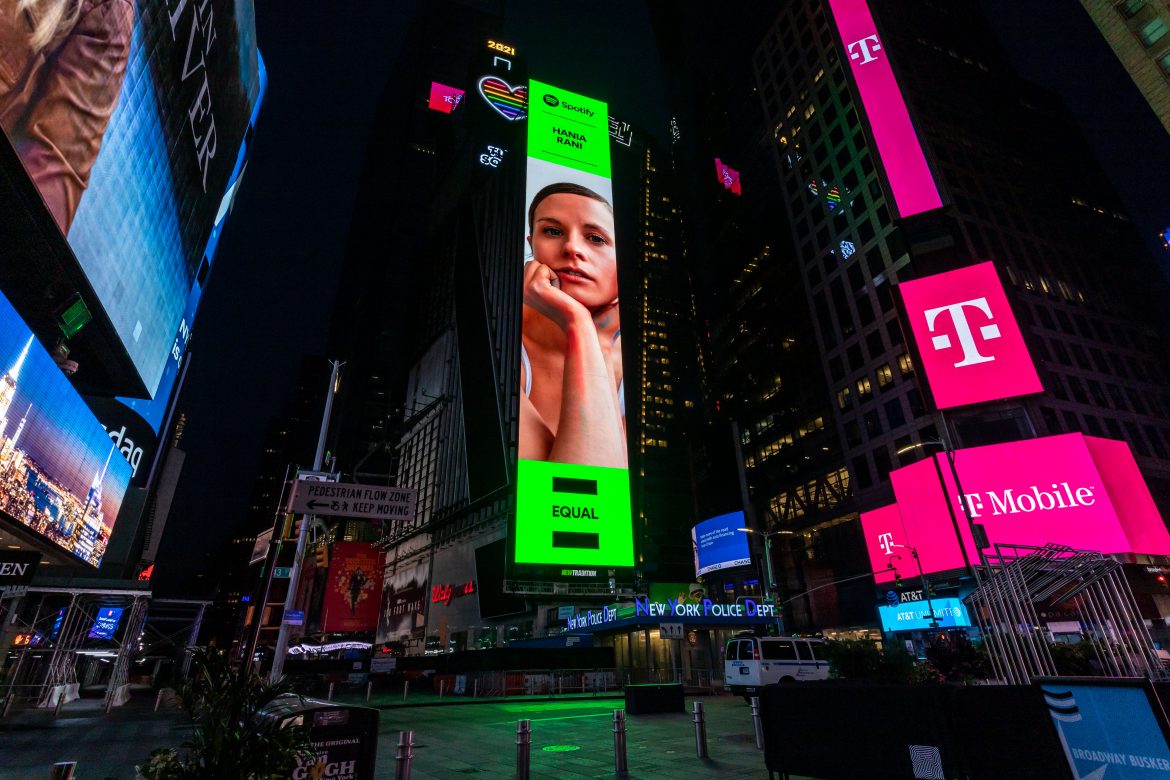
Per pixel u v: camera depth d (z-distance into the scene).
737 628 42.72
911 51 90.31
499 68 149.50
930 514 56.41
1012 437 56.25
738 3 157.88
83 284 25.84
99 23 22.72
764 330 102.69
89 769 11.09
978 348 57.78
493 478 88.69
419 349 149.50
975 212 75.06
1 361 16.61
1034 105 101.12
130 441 61.34
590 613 47.25
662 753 12.46
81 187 23.36
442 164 188.50
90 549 30.31
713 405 123.69
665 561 125.19
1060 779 6.73
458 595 95.81
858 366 76.38
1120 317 76.69
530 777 10.24
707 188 137.88
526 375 86.44
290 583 22.61
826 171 88.56
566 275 93.81
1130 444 63.97
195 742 6.14
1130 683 5.07
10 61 17.78
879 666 15.16
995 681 14.09
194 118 36.00
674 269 163.00
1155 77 49.91
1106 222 91.12
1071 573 14.46
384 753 12.90
